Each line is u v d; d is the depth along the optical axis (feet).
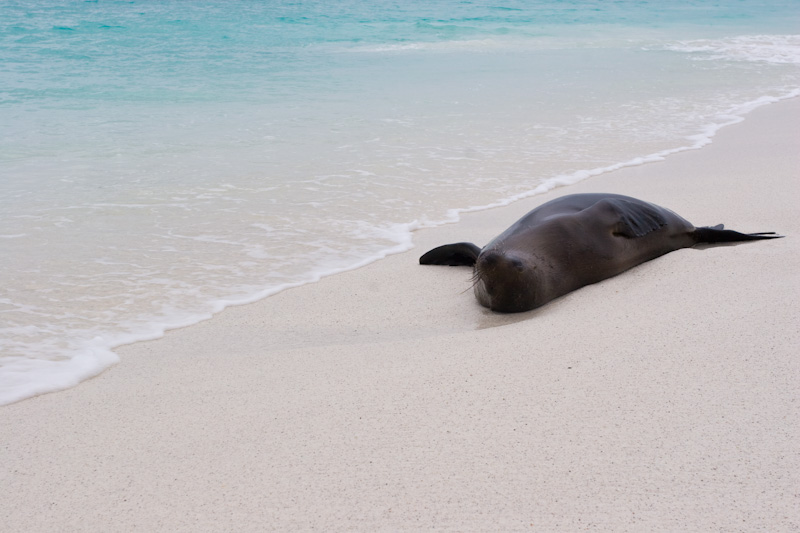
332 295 18.02
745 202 23.77
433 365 12.75
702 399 10.63
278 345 15.07
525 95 47.91
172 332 16.06
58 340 15.55
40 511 9.13
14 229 22.44
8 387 13.29
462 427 10.42
